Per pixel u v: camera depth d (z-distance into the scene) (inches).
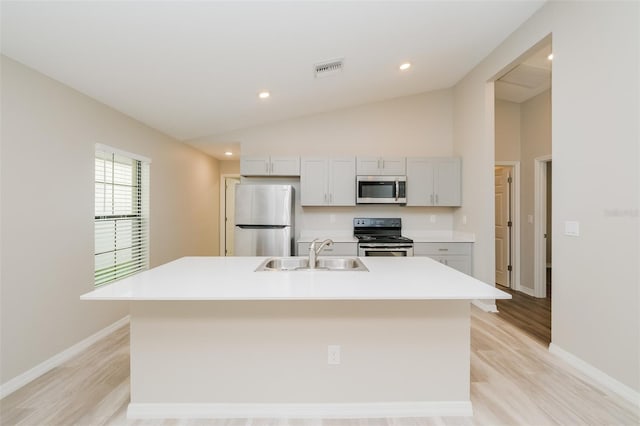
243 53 98.7
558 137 93.3
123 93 108.0
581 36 85.0
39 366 85.3
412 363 68.6
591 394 75.2
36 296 85.2
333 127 174.7
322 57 111.3
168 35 82.4
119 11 70.6
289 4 79.2
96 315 107.3
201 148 192.5
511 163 174.1
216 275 71.4
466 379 68.9
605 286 78.7
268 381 68.4
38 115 86.3
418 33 107.7
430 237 165.5
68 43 78.1
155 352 67.6
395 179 159.6
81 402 72.7
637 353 71.3
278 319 68.2
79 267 100.6
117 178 122.9
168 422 66.2
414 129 174.7
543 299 157.0
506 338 108.0
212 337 67.9
